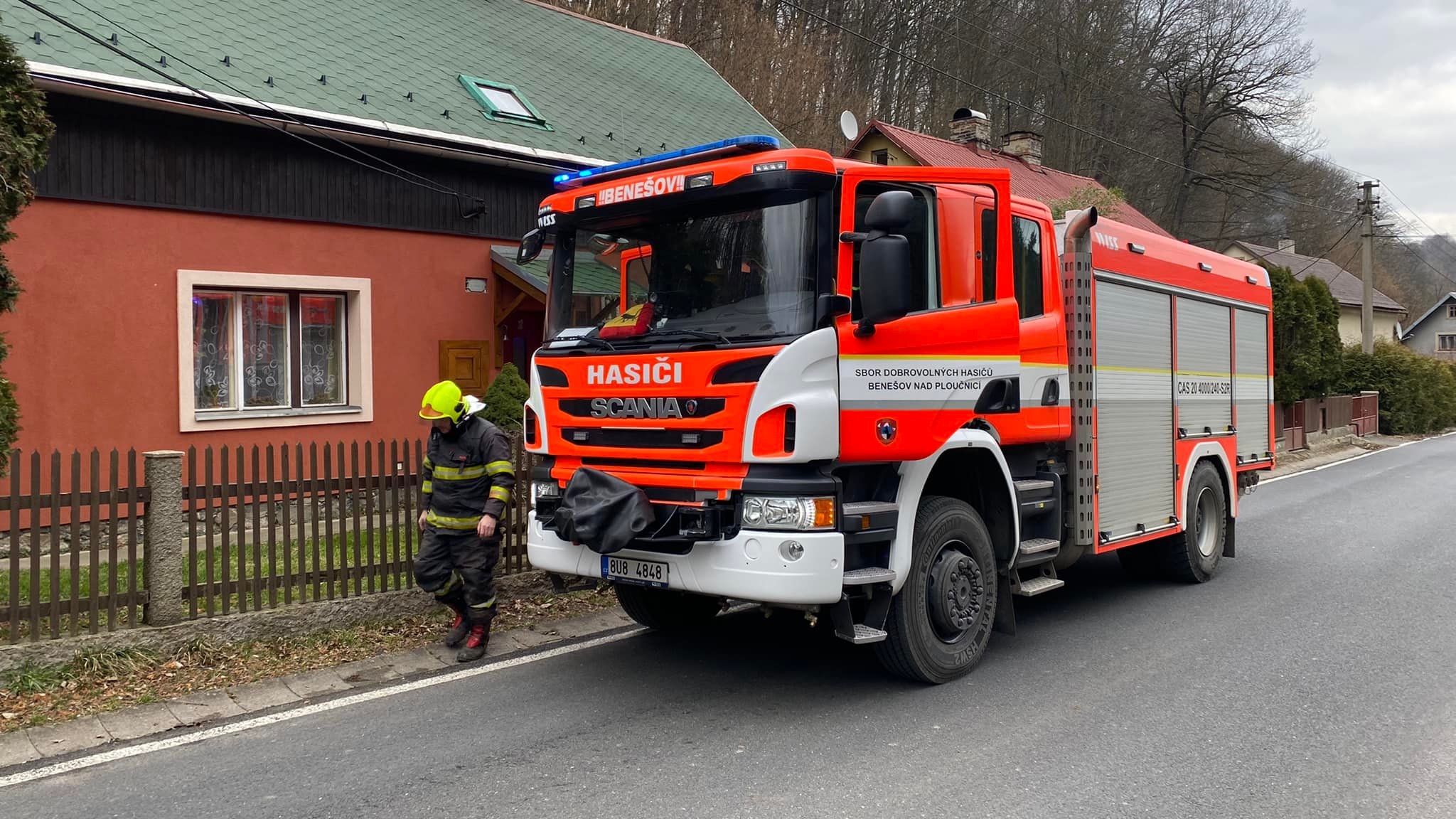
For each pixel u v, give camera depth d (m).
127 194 8.86
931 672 5.36
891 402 4.96
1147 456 7.39
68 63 8.35
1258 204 43.25
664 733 4.70
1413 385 32.41
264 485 6.01
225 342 9.81
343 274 10.38
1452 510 13.04
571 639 6.40
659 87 16.03
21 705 4.92
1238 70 39.44
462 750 4.48
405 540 6.74
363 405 10.59
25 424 8.38
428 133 10.57
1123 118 38.09
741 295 4.87
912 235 5.20
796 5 28.42
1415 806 3.91
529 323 12.30
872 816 3.78
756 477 4.58
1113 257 6.91
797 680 5.55
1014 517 5.80
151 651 5.51
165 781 4.15
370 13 12.97
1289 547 10.16
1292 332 22.53
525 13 16.09
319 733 4.71
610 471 5.12
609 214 5.37
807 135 26.12
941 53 31.67
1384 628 6.75
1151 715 4.98
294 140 9.93
